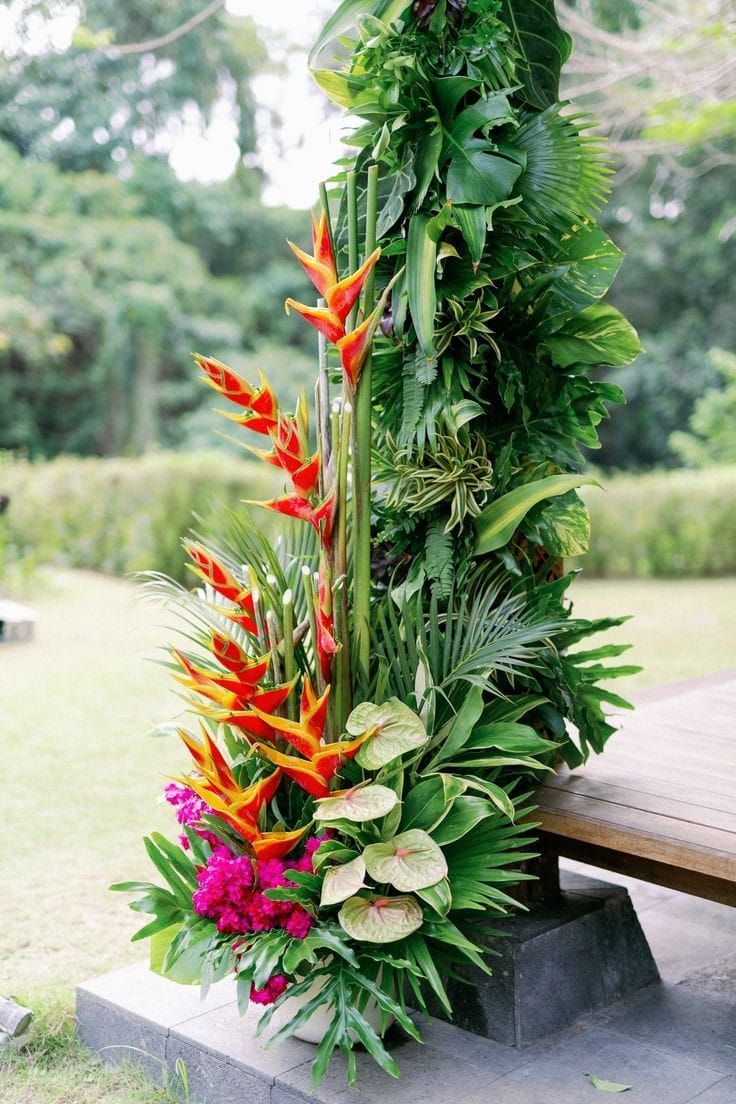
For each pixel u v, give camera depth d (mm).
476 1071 2070
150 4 13094
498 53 2084
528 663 2168
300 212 15938
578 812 2160
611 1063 2096
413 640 2131
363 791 1960
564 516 2340
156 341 14906
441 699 2154
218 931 1974
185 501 9227
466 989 2215
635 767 2473
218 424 14961
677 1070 2070
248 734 2076
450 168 2061
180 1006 2291
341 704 2090
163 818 3746
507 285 2215
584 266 2307
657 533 10039
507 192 2027
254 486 9391
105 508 9445
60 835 3586
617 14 9438
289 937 1914
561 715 2291
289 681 2070
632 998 2354
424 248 2076
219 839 2129
